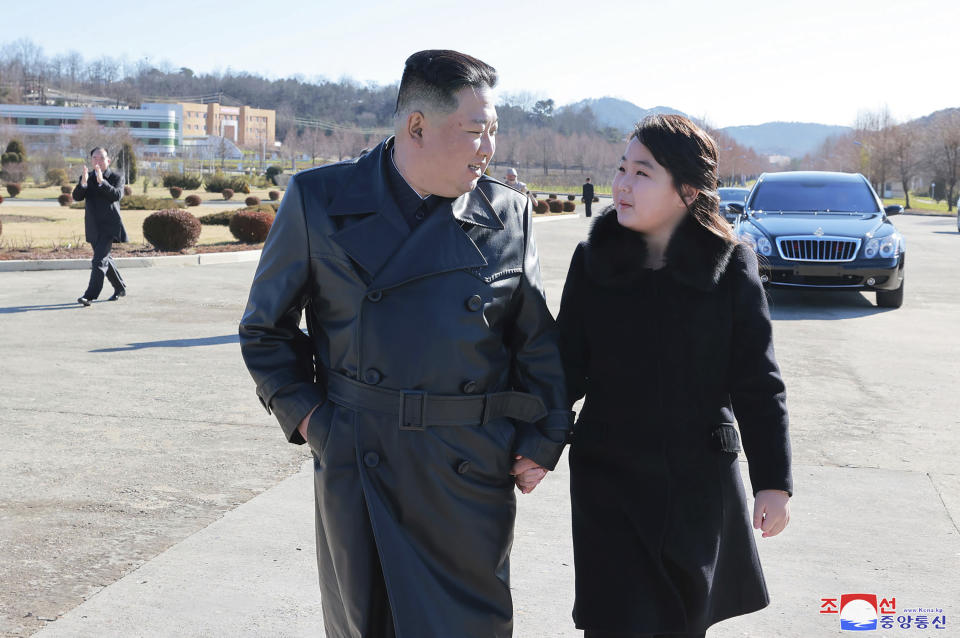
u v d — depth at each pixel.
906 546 3.71
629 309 2.05
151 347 7.80
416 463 1.96
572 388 2.14
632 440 2.05
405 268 1.95
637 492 2.04
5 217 29.14
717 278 2.03
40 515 3.91
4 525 3.78
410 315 1.94
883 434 5.39
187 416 5.60
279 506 4.07
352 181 2.04
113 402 5.91
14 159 75.25
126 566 3.39
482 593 2.06
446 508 1.98
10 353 7.46
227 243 19.11
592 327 2.10
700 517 2.04
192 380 6.58
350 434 1.99
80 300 10.06
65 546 3.57
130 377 6.65
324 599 2.17
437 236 1.97
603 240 2.09
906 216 51.47
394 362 1.95
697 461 2.05
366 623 1.97
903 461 4.86
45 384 6.38
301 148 150.12
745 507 2.14
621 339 2.06
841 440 5.25
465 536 2.01
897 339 8.67
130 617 2.98
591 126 189.38
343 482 1.99
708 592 2.04
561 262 15.74
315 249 2.01
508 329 2.14
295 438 2.10
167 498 4.15
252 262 15.55
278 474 4.52
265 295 2.05
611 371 2.08
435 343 1.94
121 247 17.38
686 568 2.02
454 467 1.98
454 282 1.97
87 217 10.16
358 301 1.97
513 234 2.08
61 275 13.11
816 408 6.00
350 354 1.99
